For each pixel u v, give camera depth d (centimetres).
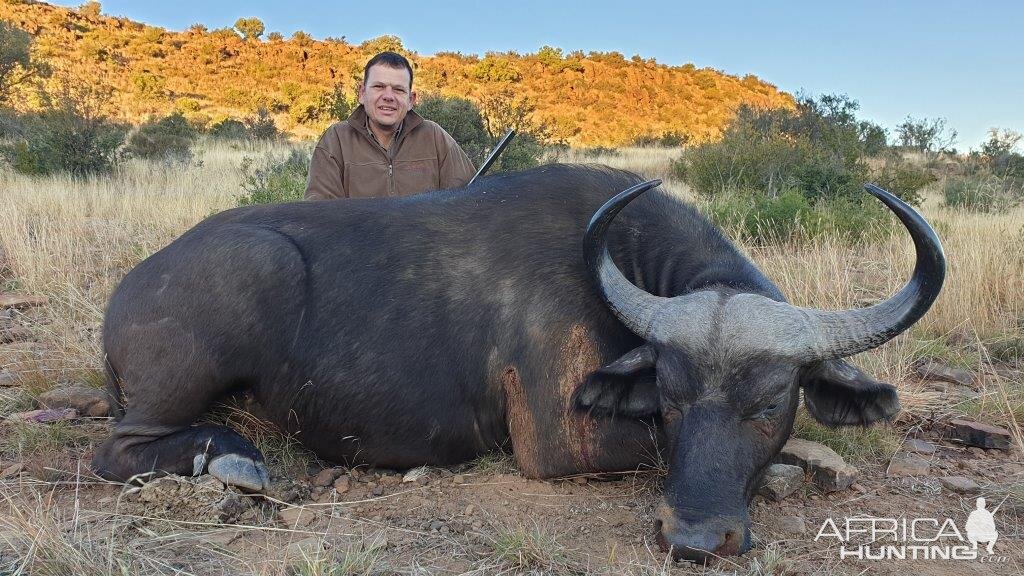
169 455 412
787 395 362
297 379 441
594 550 365
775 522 395
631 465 437
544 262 448
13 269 853
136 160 2370
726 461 346
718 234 473
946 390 598
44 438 462
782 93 11006
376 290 445
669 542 336
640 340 440
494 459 468
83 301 670
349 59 9656
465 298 448
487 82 9400
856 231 1154
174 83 8562
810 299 764
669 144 5547
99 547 338
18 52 3834
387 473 462
